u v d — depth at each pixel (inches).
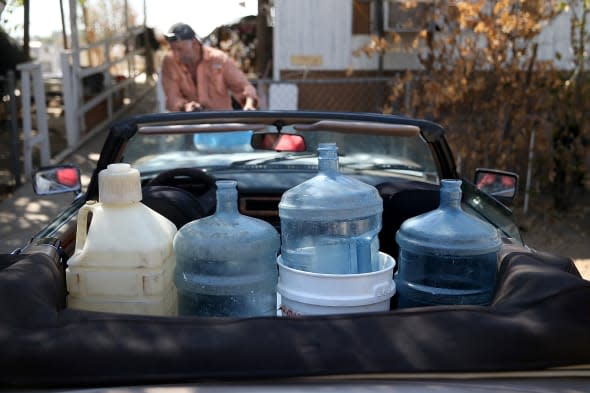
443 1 327.6
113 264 79.7
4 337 61.6
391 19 375.2
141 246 79.4
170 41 255.4
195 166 142.1
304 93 387.9
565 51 357.7
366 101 389.4
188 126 126.6
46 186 138.4
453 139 314.7
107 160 126.4
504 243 92.3
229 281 80.2
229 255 79.4
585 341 62.7
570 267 80.8
